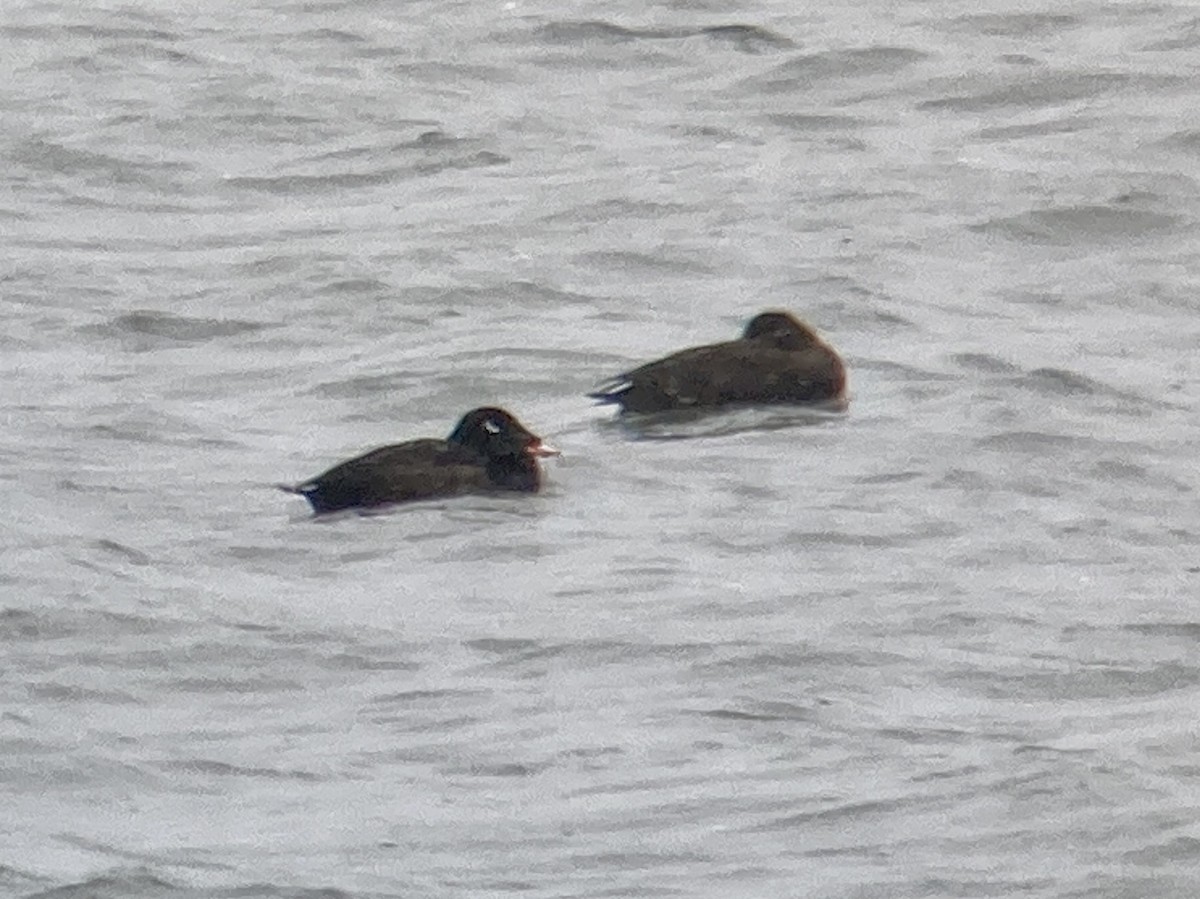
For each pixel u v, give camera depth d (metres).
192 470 18.86
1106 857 12.91
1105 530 17.55
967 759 14.04
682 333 22.06
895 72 29.52
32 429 19.70
